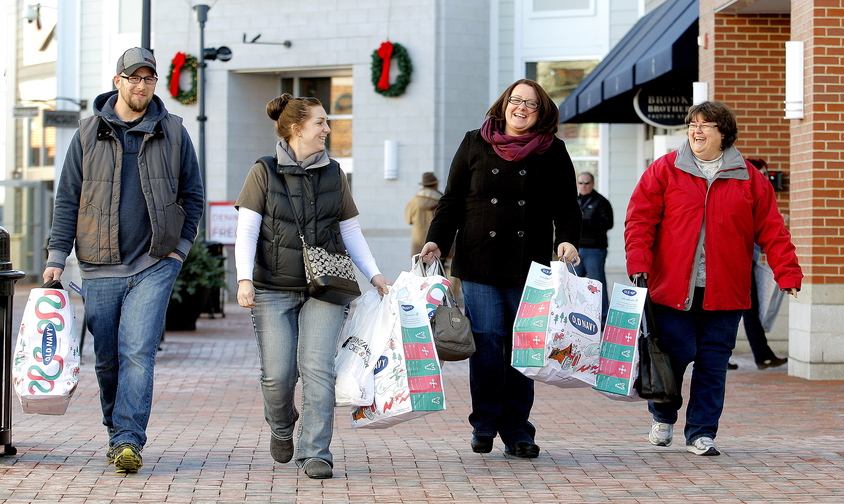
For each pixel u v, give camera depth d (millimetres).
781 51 34188
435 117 53719
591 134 53562
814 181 28109
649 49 39031
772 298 21391
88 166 16203
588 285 16984
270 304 15734
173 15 58469
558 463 17328
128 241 16172
